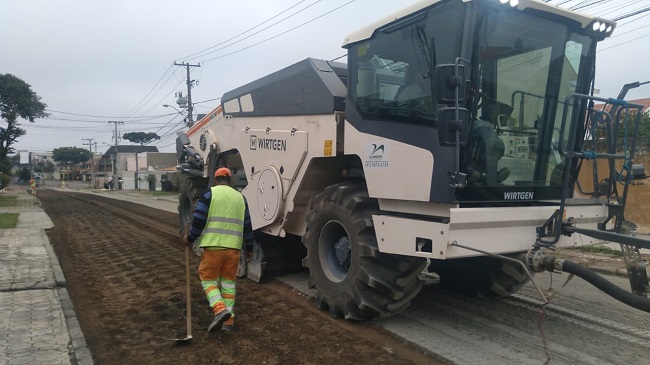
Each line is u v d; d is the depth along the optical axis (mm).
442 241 4449
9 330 5289
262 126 7461
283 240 7680
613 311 5996
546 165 5246
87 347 4844
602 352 4707
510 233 4770
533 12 4836
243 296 6715
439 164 4535
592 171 5672
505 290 6250
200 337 5164
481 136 4656
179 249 10625
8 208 25516
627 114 4863
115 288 7266
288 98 6785
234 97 8344
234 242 5383
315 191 6645
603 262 8852
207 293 5285
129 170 88500
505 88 4801
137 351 4820
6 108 40406
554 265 4469
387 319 5672
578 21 5133
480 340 5000
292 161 6656
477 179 4641
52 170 141750
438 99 4246
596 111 5266
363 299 5234
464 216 4438
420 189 4723
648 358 4570
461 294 6703
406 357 4594
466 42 4414
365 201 5430
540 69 5059
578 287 7191
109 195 45500
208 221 5402
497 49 4668
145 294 6883
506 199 4848
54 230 15031
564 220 4824
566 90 5305
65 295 6781
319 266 5953
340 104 5965
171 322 5668
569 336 5137
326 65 6469
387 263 5133
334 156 6000
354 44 5625
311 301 6422
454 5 4500
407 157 4875
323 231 5930
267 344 4938
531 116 5070
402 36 5020
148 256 9812
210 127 9367
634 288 4688
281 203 6812
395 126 5023
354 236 5344
